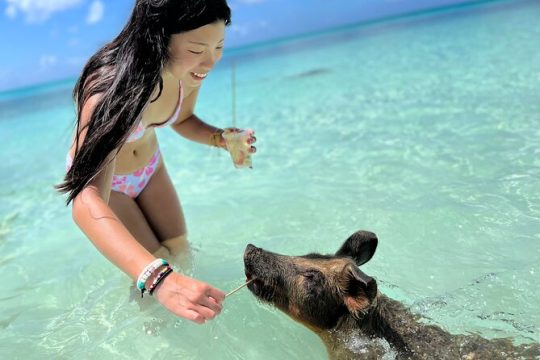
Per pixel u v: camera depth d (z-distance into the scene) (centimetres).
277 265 124
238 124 368
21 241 200
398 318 121
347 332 119
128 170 142
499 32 647
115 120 99
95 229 97
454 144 236
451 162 214
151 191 153
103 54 108
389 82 447
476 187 186
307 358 121
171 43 105
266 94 505
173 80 130
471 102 310
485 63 442
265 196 211
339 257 128
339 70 609
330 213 186
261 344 123
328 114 356
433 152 231
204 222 193
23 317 142
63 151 388
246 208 201
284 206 197
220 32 108
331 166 236
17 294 157
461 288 131
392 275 144
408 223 170
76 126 108
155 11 100
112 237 96
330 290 120
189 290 89
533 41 514
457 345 111
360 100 388
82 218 99
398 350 113
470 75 401
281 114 384
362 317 118
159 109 133
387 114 322
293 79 600
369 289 111
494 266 141
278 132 321
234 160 145
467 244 153
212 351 120
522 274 134
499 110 279
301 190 212
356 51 827
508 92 319
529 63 400
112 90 100
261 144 296
